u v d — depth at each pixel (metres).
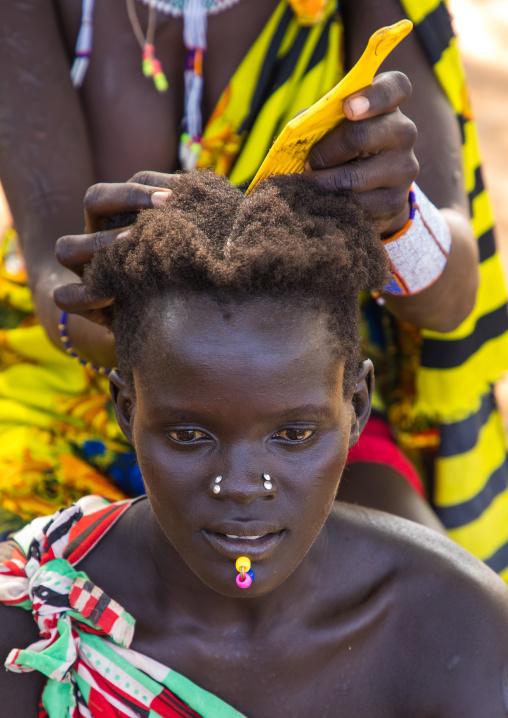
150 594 1.61
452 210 2.08
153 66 2.24
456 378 2.39
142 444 1.35
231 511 1.30
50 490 2.12
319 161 1.41
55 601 1.51
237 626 1.59
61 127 2.23
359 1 2.24
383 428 2.43
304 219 1.29
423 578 1.66
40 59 2.23
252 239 1.24
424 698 1.64
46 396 2.34
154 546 1.59
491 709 1.61
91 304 1.47
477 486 2.53
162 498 1.35
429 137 2.15
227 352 1.23
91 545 1.62
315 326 1.27
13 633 1.55
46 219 2.20
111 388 1.49
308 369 1.26
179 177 1.43
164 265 1.24
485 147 7.19
